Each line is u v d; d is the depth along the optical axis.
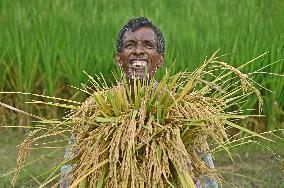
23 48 8.06
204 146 2.60
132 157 2.47
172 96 2.46
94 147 2.53
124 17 8.85
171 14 9.60
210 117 2.52
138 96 2.56
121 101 2.58
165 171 2.46
